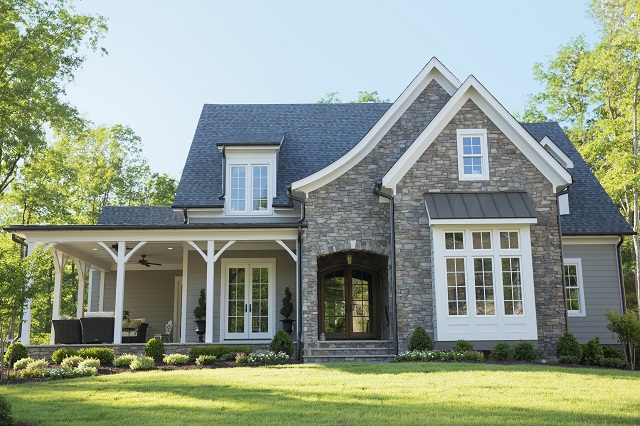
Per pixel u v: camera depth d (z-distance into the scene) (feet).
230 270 70.33
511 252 57.57
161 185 140.67
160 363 55.57
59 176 112.88
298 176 72.64
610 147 92.02
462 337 56.13
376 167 64.34
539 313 57.82
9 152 95.30
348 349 59.21
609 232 69.00
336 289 69.87
